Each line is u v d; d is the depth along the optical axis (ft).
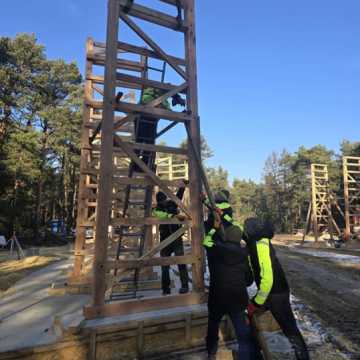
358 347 15.85
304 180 177.37
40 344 12.77
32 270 33.83
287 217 185.68
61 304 19.36
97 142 29.96
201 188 18.07
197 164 18.07
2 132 91.15
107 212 15.43
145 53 18.11
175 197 17.44
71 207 139.13
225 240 13.15
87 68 26.27
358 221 93.20
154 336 14.49
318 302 24.41
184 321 15.12
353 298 25.62
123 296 19.04
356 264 43.93
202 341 15.31
